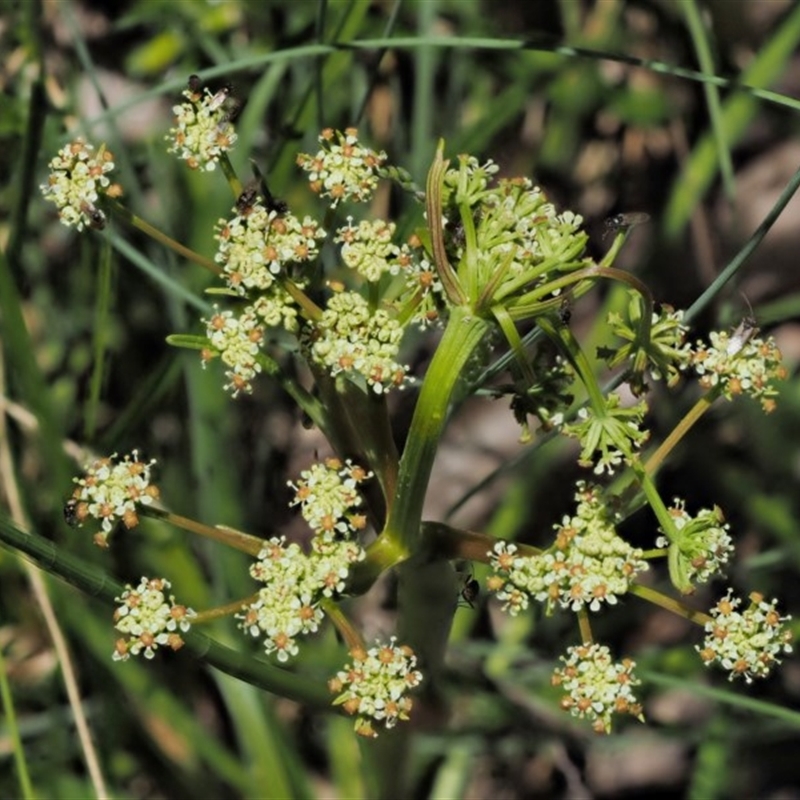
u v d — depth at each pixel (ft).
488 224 1.38
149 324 1.94
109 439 1.86
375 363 1.39
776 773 1.89
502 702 1.86
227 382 1.83
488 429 1.99
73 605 1.80
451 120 1.96
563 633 1.90
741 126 1.94
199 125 1.41
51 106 1.92
